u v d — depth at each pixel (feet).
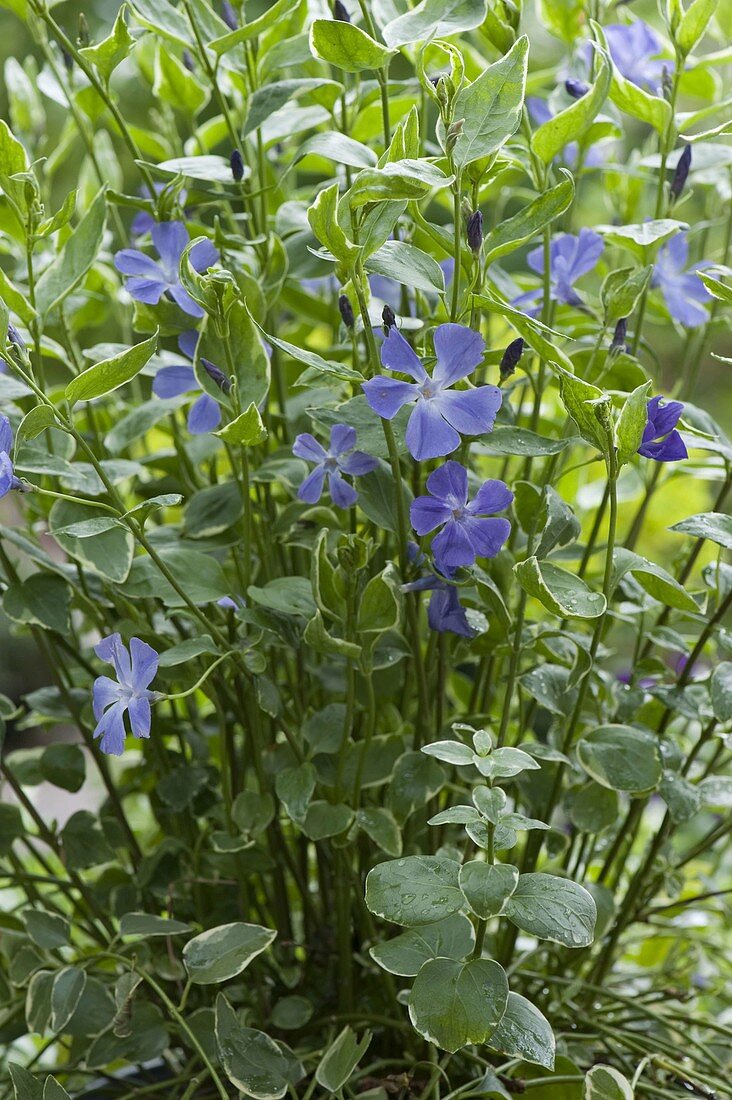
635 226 2.93
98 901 3.28
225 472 3.50
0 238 3.32
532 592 2.66
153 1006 2.96
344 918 2.95
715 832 3.13
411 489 3.08
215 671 3.03
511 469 3.47
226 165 2.99
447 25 2.75
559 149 2.90
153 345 2.68
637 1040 3.03
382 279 3.25
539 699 2.90
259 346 2.83
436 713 2.97
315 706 3.20
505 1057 2.96
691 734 3.59
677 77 3.01
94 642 3.67
